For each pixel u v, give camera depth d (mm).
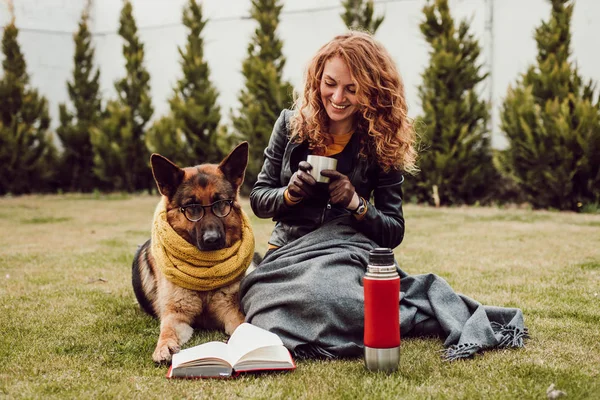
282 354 2496
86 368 2529
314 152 3021
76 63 13469
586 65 9836
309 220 3012
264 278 2854
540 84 9539
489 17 10570
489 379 2318
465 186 10352
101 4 14398
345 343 2646
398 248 5973
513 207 10242
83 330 3139
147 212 9938
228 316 3127
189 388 2271
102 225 8266
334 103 2777
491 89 10727
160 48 13867
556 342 2805
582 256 5324
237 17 12930
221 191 3133
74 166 13836
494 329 2904
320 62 2846
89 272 4891
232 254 3139
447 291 2945
